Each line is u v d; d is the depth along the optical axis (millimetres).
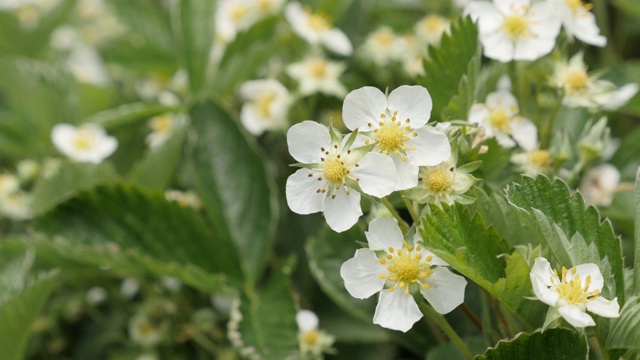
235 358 342
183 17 365
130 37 499
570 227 254
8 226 406
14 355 332
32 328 331
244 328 307
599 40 288
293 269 355
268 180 337
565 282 242
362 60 385
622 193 319
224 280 323
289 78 368
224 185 337
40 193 355
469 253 245
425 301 259
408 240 252
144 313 358
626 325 243
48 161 388
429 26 384
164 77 430
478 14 288
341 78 371
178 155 358
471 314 270
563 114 314
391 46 381
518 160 288
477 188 255
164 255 329
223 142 339
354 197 251
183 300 360
